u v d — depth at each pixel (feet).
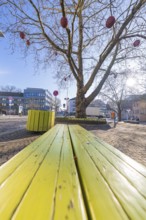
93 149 7.99
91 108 150.61
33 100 290.56
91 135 13.50
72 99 240.94
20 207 2.82
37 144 8.71
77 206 2.91
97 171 4.82
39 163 5.28
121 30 33.40
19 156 6.12
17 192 3.32
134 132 29.32
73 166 5.11
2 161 11.33
